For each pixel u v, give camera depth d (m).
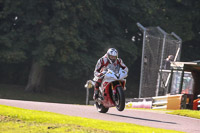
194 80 64.38
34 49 111.06
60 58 106.06
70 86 142.50
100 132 24.64
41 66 110.94
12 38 110.44
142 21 126.94
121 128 26.48
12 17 115.19
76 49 114.25
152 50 68.56
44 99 114.62
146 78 67.50
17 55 107.06
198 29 140.75
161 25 126.94
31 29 113.50
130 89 144.25
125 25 133.62
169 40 71.12
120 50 120.94
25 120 28.50
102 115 35.97
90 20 112.31
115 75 34.50
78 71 112.81
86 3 107.69
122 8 122.62
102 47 116.81
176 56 72.81
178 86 65.19
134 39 139.00
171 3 137.25
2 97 108.75
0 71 138.75
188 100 58.50
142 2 124.56
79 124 27.44
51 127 25.69
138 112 42.06
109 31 124.00
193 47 149.50
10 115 29.53
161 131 26.55
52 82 141.50
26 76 139.62
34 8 107.88
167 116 39.66
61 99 120.44
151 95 68.19
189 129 30.20
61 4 103.44
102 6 119.94
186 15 133.25
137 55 135.25
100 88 36.34
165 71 69.12
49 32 104.12
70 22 107.06
